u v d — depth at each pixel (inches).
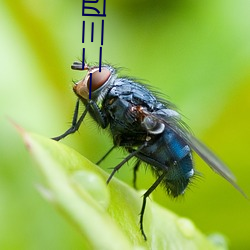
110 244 2.7
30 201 3.4
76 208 2.7
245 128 3.8
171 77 3.9
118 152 3.8
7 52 3.7
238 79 3.8
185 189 3.6
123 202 3.2
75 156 3.0
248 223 3.8
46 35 3.8
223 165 3.6
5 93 3.7
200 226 3.8
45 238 3.4
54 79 3.7
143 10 3.9
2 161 3.5
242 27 3.9
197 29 3.9
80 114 3.5
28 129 3.7
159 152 3.6
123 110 3.5
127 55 3.9
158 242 3.2
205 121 3.8
